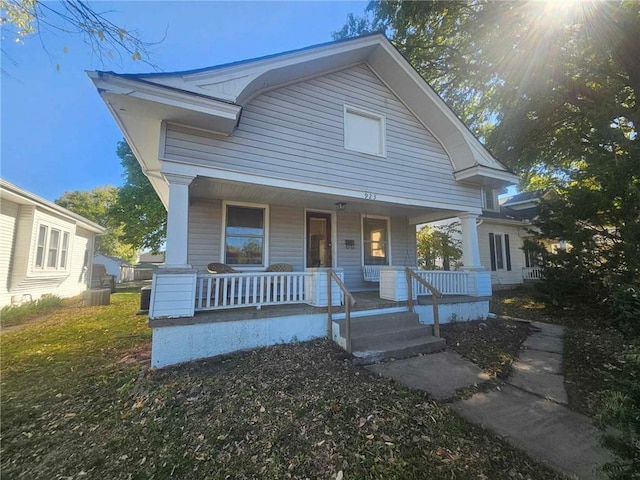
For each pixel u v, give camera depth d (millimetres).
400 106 6914
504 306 9625
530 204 15578
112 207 19422
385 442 2422
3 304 8852
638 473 1539
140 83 3791
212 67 4297
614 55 8070
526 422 2721
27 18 2840
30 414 3035
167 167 4367
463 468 2129
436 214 8477
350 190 6051
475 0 8820
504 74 9648
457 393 3295
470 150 6973
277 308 5113
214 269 6133
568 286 7641
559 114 9930
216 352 4379
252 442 2475
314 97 5809
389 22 10258
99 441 2574
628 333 3795
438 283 6938
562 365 4230
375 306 5637
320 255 8070
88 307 10367
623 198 5957
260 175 5090
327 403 3012
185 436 2582
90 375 4031
